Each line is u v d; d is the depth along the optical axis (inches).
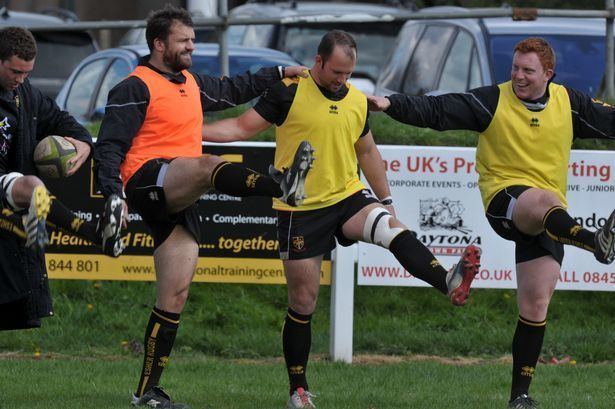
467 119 1095.0
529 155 1089.4
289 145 1098.7
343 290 1450.5
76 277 1471.5
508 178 1090.7
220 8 1806.1
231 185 985.5
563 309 1668.3
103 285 1664.6
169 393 1211.9
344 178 1097.4
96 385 1250.0
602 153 1488.7
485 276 1487.5
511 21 2057.1
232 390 1238.3
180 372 1366.9
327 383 1298.0
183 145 1060.5
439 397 1207.6
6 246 1032.8
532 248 1086.4
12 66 999.0
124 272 1475.1
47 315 1067.3
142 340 1546.5
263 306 1648.6
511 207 1065.5
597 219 1494.8
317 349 1526.8
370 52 2544.3
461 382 1315.2
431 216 1476.4
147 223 1076.5
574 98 1101.1
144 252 1475.1
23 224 967.0
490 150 1101.1
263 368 1403.8
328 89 1091.3
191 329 1573.6
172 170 1021.8
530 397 1144.2
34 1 4367.6
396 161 1470.2
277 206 1113.4
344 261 1446.9
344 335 1455.5
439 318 1640.0
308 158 963.3
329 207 1094.4
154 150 1050.1
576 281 1504.7
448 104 1095.0
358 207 1090.7
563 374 1387.8
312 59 2502.5
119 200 957.2
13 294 1037.8
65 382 1267.2
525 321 1093.1
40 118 1076.5
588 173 1491.1
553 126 1087.6
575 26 2065.7
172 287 1064.8
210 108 1106.7
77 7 4453.7
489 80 1924.2
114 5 4434.1
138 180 1035.9
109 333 1567.4
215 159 1007.0
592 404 1170.6
